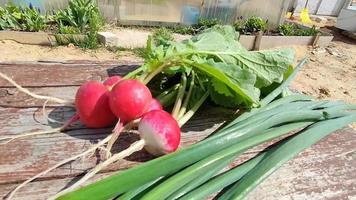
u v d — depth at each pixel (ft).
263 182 0.54
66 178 0.50
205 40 0.68
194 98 0.67
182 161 0.49
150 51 0.64
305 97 0.78
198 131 0.64
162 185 0.45
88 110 0.56
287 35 3.42
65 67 0.83
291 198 0.52
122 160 0.54
